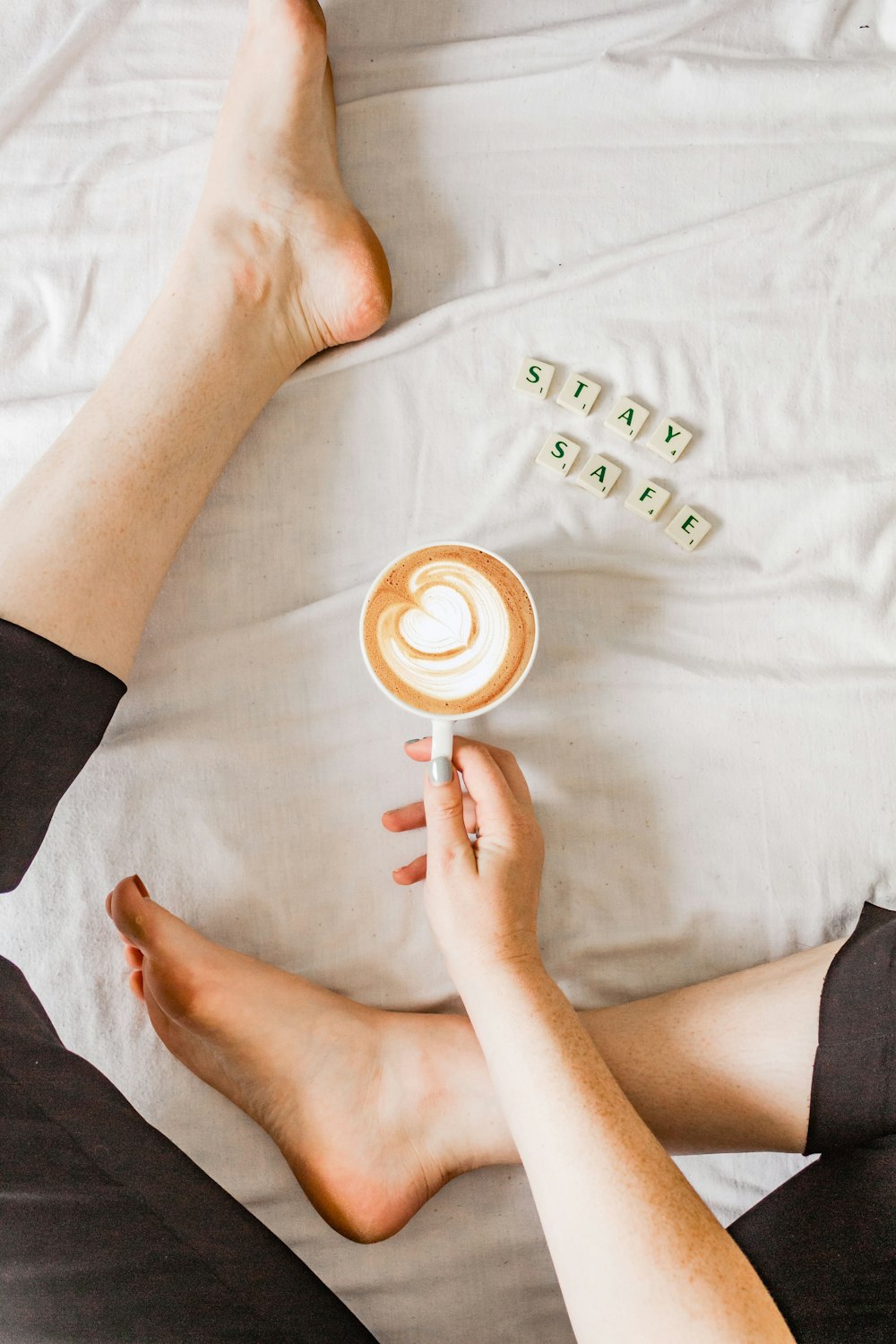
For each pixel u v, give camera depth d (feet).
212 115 3.54
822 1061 3.01
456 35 3.54
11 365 3.49
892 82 3.51
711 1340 2.59
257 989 3.19
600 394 3.46
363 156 3.52
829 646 3.41
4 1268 2.81
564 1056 2.83
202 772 3.36
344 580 3.43
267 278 3.29
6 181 3.52
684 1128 3.10
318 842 3.36
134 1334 2.83
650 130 3.52
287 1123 3.18
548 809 3.37
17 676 2.96
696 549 3.43
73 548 3.07
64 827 3.34
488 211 3.52
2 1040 2.95
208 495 3.39
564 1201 2.70
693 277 3.48
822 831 3.37
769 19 3.53
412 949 3.34
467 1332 3.25
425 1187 3.19
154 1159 3.00
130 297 3.51
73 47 3.53
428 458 3.45
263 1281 2.98
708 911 3.35
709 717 3.39
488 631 3.16
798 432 3.46
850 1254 2.88
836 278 3.49
